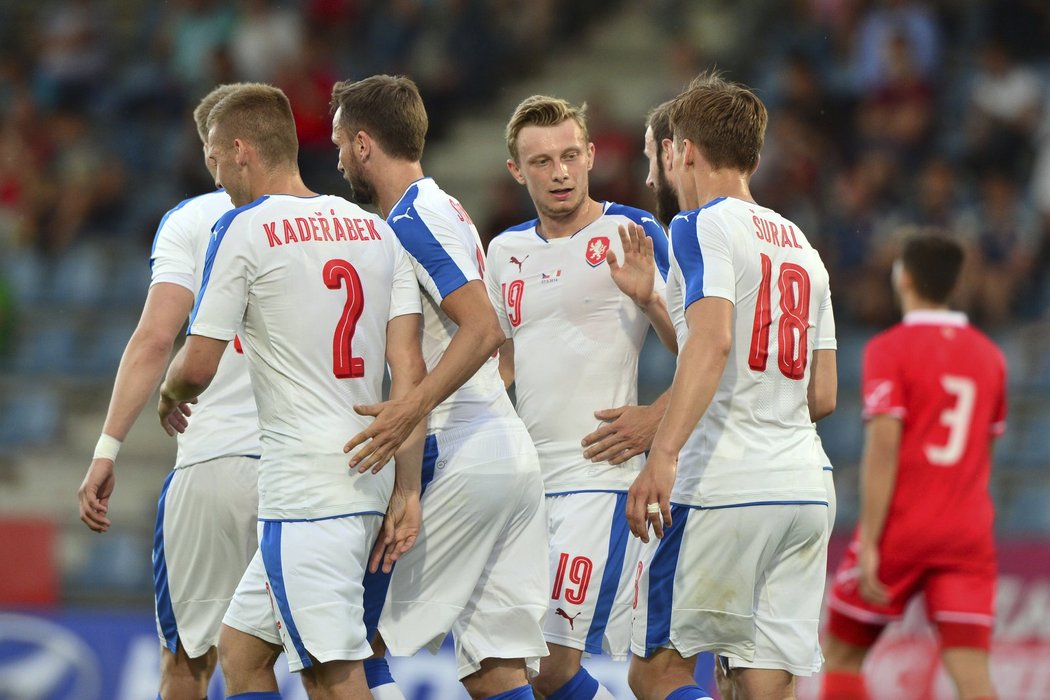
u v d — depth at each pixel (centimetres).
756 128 1479
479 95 5075
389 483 1427
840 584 2077
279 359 1378
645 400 3766
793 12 5084
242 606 1397
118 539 3397
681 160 1504
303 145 4478
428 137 4944
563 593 1658
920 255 2045
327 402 1380
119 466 3797
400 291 1448
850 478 3472
